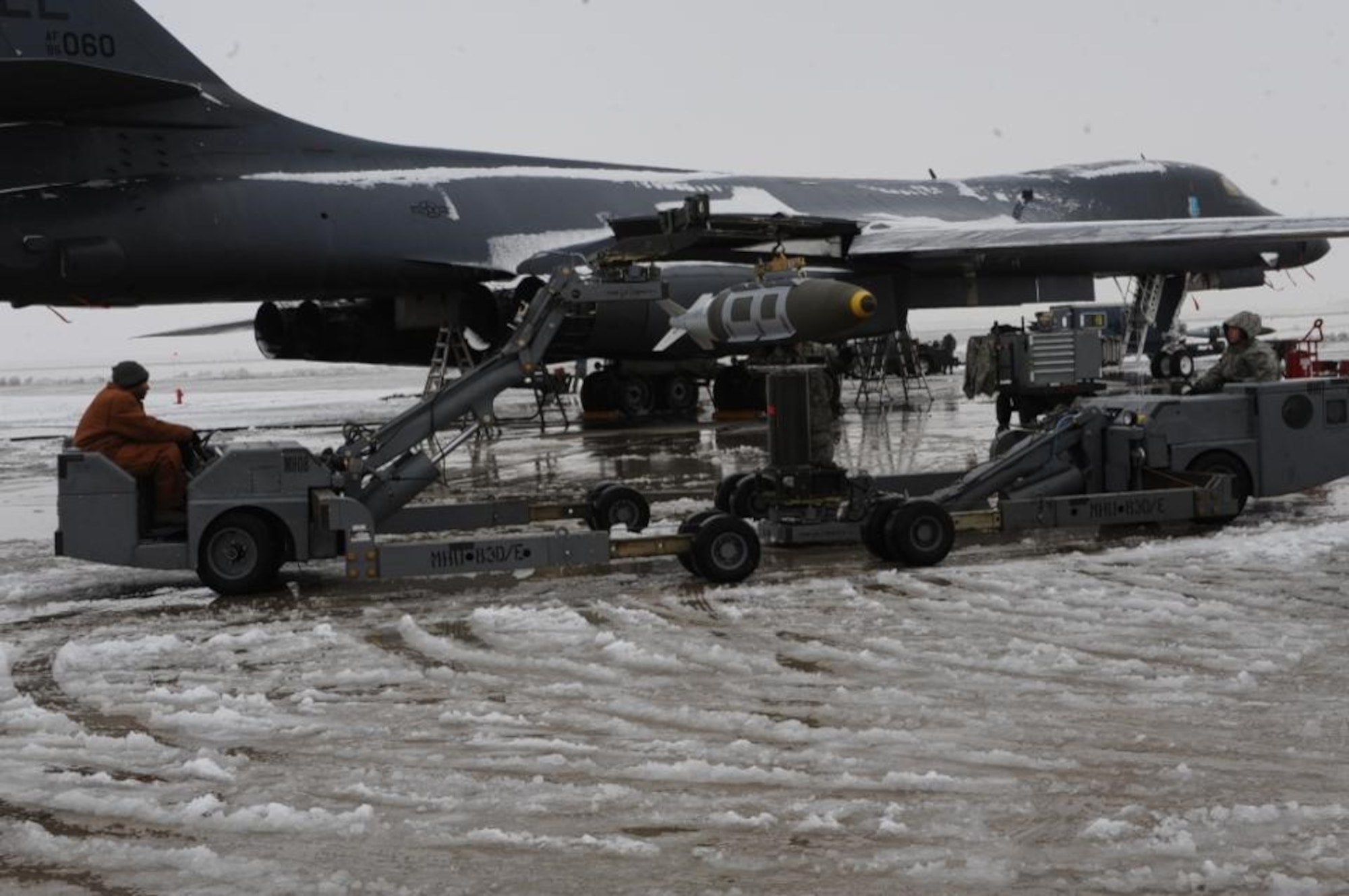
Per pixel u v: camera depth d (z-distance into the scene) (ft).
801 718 21.67
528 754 20.22
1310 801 17.30
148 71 78.79
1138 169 125.18
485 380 38.75
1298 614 27.96
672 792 18.34
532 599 33.04
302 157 86.12
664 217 39.86
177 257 78.74
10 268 74.33
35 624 32.12
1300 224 75.51
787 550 39.06
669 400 98.37
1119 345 127.03
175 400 172.65
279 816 17.74
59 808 18.39
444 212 89.97
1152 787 17.97
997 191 119.34
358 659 26.91
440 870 15.96
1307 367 98.37
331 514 34.06
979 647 25.88
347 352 100.22
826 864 15.79
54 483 67.36
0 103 69.72
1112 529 41.01
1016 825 16.78
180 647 28.45
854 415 93.66
